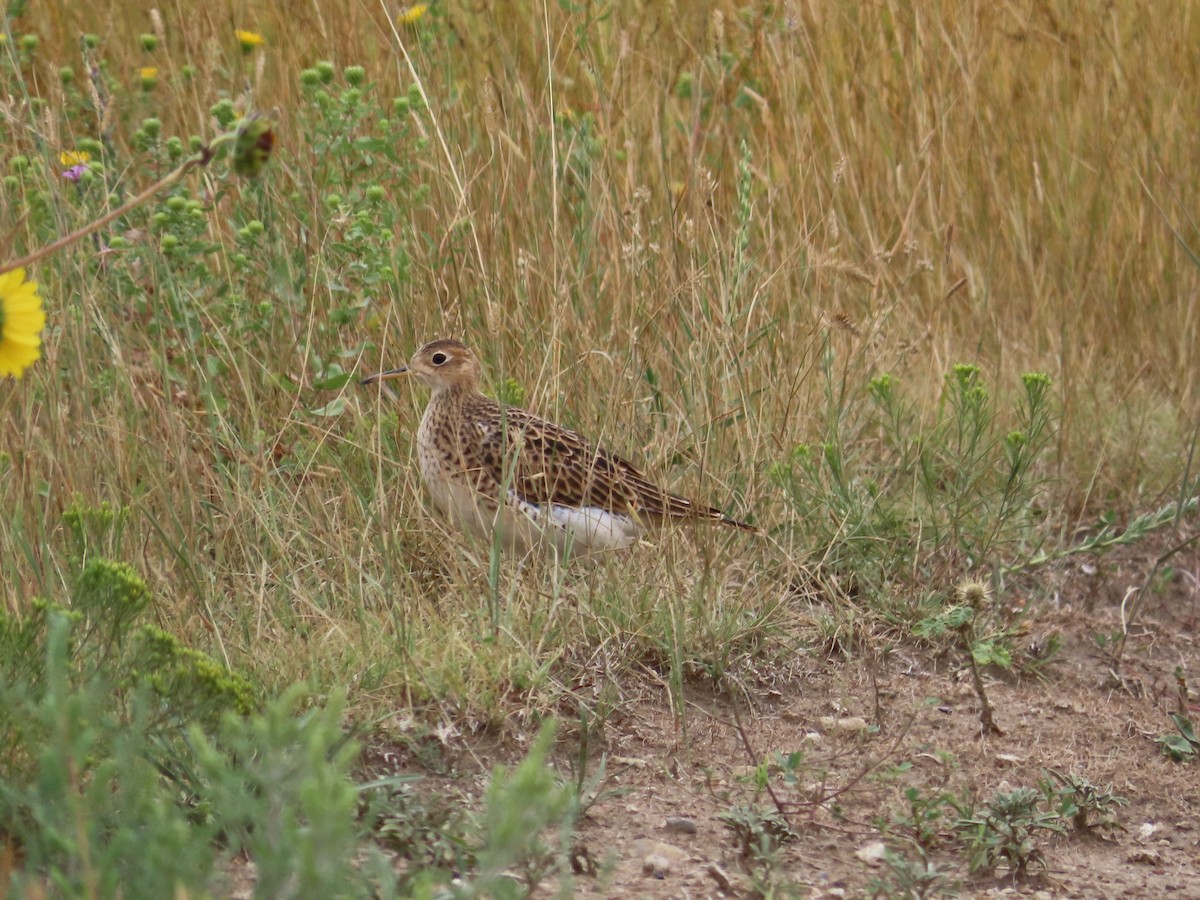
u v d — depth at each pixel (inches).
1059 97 561.3
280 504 371.9
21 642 245.8
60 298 370.3
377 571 360.5
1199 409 480.7
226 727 218.8
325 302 433.1
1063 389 473.1
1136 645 398.6
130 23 530.3
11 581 312.3
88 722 212.7
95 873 193.5
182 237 392.8
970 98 536.4
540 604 352.2
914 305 510.9
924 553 410.9
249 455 382.0
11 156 433.4
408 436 414.9
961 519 414.9
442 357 390.9
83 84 500.7
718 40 503.8
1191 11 567.5
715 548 383.2
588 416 419.5
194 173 444.8
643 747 322.7
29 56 499.5
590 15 497.0
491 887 196.5
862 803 310.7
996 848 290.0
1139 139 543.5
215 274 442.9
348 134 417.7
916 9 543.8
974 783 324.5
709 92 530.6
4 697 221.8
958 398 444.8
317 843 172.6
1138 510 454.0
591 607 353.1
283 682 305.4
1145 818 318.7
